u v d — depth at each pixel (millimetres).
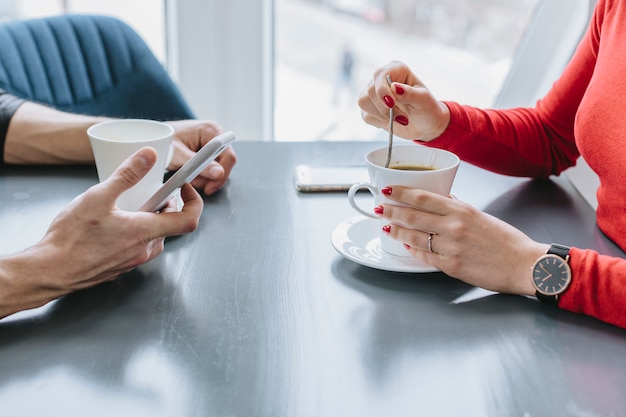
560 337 636
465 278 717
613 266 666
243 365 578
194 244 799
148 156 658
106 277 697
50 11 1863
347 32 2066
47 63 1294
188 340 611
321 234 835
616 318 656
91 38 1351
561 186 1048
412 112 952
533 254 703
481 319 662
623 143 874
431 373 577
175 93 1410
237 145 1165
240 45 1776
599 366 596
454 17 1958
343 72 2111
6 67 1220
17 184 965
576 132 972
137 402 531
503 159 1044
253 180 1008
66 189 950
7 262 645
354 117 2143
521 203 967
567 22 1736
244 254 777
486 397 550
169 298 681
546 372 584
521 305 693
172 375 563
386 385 560
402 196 721
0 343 601
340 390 551
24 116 1059
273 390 548
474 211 724
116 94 1383
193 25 1739
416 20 2023
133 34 1398
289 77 1980
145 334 619
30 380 552
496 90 1937
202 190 958
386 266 725
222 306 667
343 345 610
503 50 1909
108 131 855
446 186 748
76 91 1339
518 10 1816
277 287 707
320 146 1174
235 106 1855
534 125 1075
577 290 667
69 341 605
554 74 1795
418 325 647
